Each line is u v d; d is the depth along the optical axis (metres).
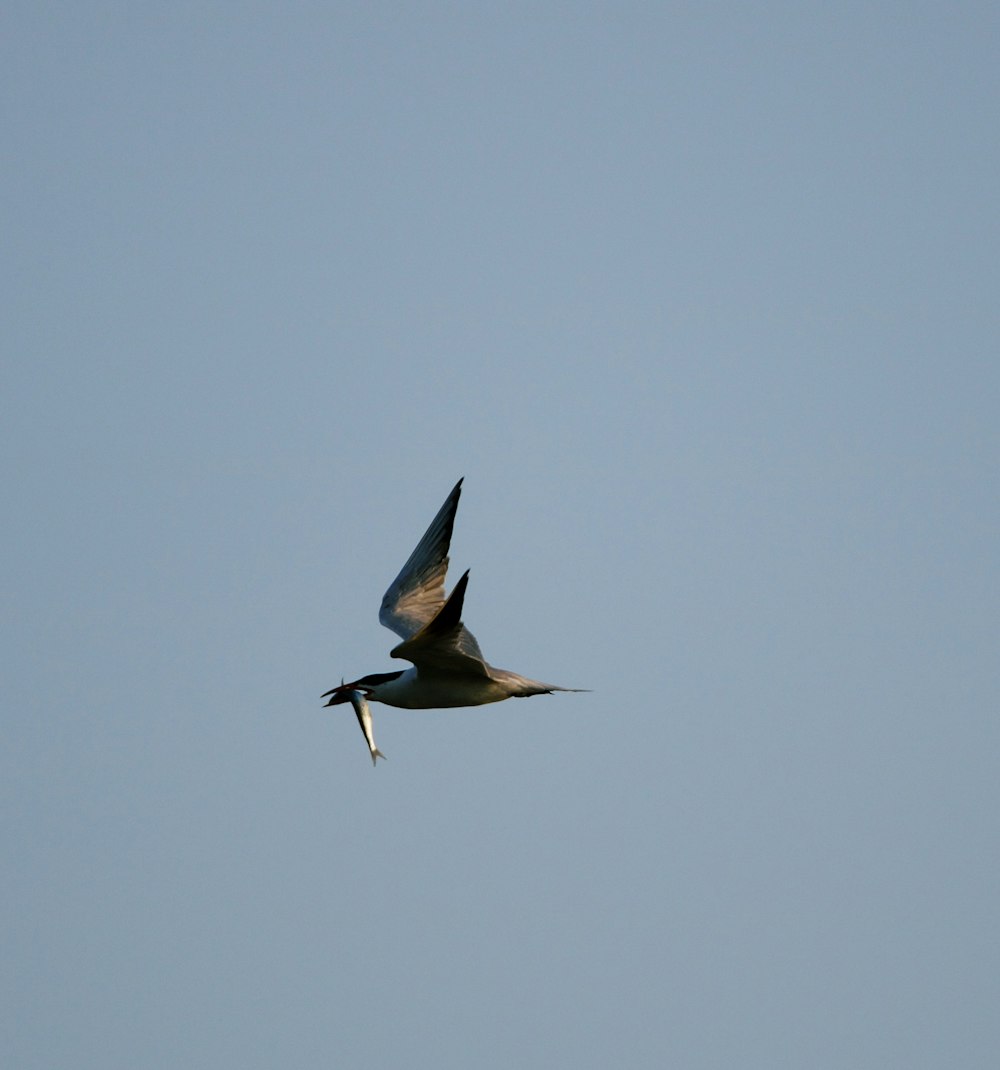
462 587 17.16
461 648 18.52
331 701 19.47
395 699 19.58
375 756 19.00
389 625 20.78
